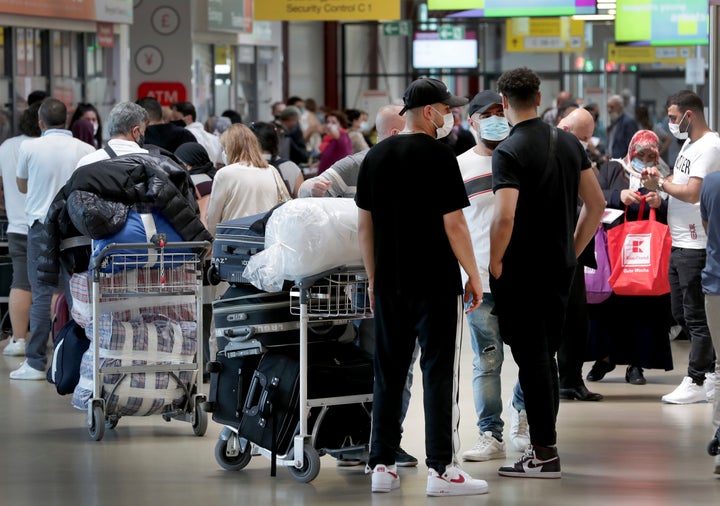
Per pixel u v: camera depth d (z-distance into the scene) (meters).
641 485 12.77
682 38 32.31
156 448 14.63
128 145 15.60
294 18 34.53
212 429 15.70
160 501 12.28
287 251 12.38
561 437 15.09
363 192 12.03
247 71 47.59
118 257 14.73
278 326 12.84
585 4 28.64
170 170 15.24
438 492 12.17
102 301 14.99
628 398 17.66
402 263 11.88
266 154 19.22
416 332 12.07
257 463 13.88
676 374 19.66
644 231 17.69
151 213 14.98
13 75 32.19
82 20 34.38
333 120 32.28
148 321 15.27
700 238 16.81
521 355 12.68
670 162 31.88
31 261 19.12
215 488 12.73
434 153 11.90
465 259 11.90
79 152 19.06
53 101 19.02
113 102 36.78
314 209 12.39
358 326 13.73
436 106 12.09
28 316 21.19
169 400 15.18
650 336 18.50
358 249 12.41
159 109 21.81
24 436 15.34
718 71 19.73
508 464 13.66
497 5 28.84
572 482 12.86
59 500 12.39
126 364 14.94
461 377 19.14
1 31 31.72
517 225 12.42
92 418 15.04
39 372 19.23
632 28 32.56
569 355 17.38
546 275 12.47
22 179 18.92
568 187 12.53
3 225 22.61
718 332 13.37
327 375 12.68
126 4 36.19
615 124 37.50
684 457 14.04
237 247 13.15
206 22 42.41
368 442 13.01
